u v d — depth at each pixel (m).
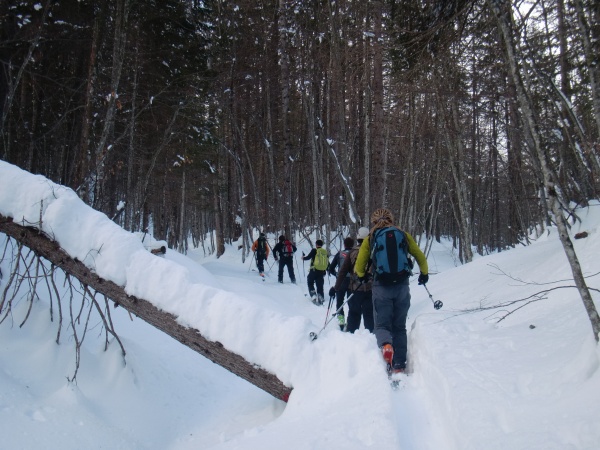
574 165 7.63
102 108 12.79
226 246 22.77
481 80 5.34
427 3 4.46
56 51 12.85
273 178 19.80
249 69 20.70
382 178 11.33
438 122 12.49
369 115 12.62
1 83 9.04
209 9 15.78
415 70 4.98
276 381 3.47
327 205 15.77
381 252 4.12
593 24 4.14
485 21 4.22
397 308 4.11
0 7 9.09
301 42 17.19
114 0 11.02
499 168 23.53
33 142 11.65
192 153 15.97
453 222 27.92
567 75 6.02
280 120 23.55
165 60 14.43
